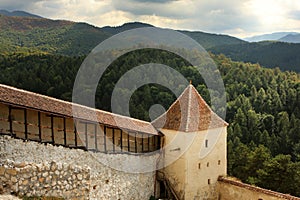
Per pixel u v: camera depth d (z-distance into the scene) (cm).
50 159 2405
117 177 2852
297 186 4134
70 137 2666
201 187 3350
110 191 2772
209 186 3434
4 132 2258
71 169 1816
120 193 2872
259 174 4284
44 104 2408
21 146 2253
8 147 2188
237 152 5384
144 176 3170
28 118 2439
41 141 2372
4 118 2303
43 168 1702
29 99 2334
